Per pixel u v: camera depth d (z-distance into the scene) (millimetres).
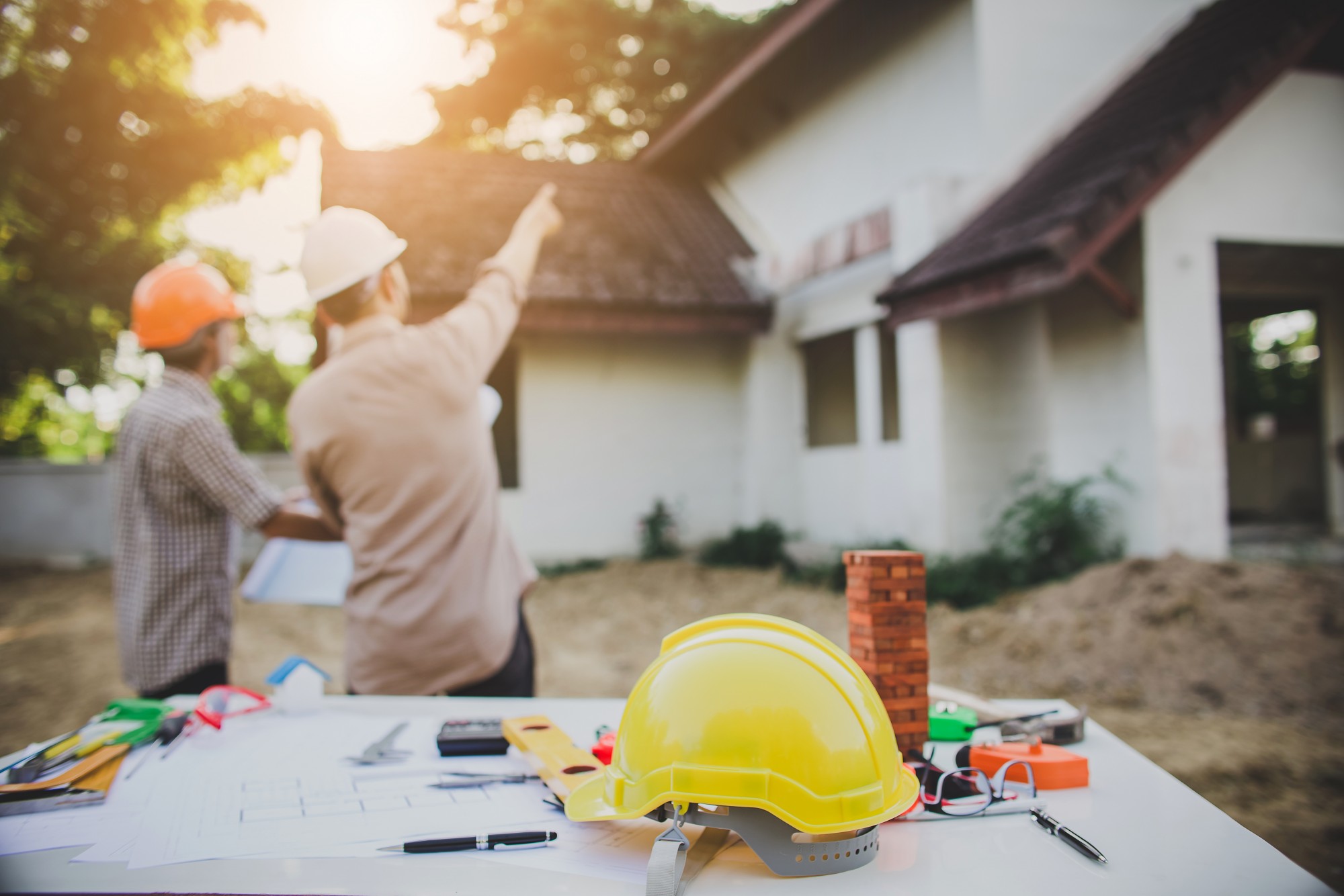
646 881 1114
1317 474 10883
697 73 15805
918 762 1506
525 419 10250
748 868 1146
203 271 2740
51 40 11180
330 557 2816
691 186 13055
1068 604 6410
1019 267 6273
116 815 1352
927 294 7156
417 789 1472
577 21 16250
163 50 12078
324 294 2396
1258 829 3535
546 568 10016
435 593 2354
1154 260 6773
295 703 1967
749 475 10766
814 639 1258
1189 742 4430
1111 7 8555
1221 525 6898
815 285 10156
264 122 12516
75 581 11180
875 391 9180
